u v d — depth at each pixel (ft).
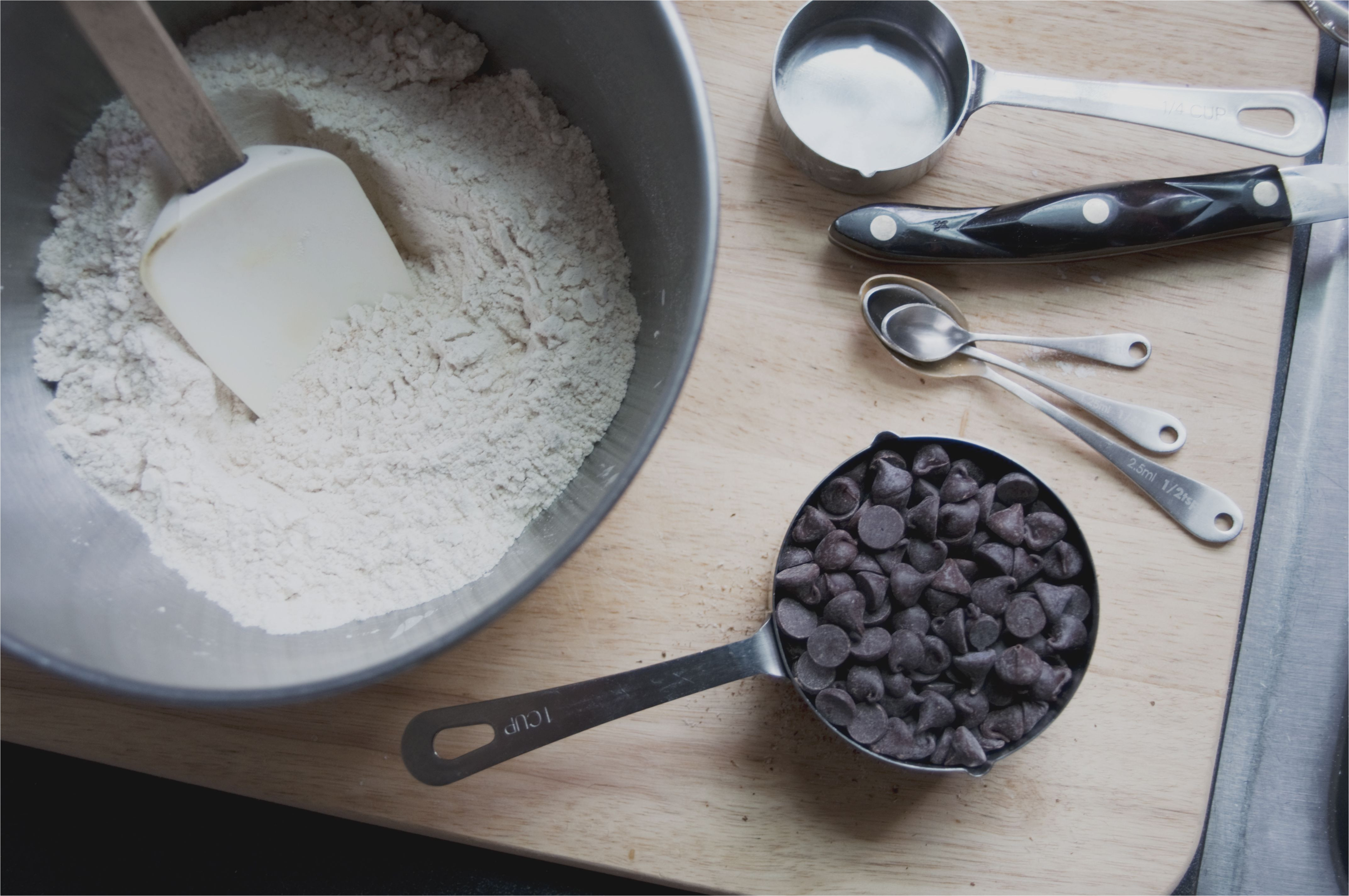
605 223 1.18
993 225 1.18
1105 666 1.17
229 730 1.15
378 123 1.17
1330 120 1.30
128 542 1.11
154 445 1.12
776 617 1.09
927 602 1.12
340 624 1.09
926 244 1.18
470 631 0.92
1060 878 1.14
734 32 1.24
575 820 1.14
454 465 1.14
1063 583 1.13
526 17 1.13
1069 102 1.19
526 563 1.08
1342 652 1.25
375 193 1.22
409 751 1.09
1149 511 1.18
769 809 1.15
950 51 1.22
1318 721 1.25
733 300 1.20
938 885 1.14
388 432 1.16
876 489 1.12
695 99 0.99
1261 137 1.19
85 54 1.12
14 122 1.09
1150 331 1.21
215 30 1.17
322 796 1.14
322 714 1.15
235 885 1.32
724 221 1.22
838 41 1.25
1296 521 1.27
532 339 1.15
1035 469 1.19
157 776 1.18
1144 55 1.24
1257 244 1.22
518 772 1.15
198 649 1.05
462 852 1.32
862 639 1.10
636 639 1.16
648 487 1.18
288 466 1.16
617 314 1.16
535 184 1.17
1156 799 1.15
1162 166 1.23
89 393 1.14
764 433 1.19
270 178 1.10
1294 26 1.24
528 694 1.09
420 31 1.17
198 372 1.14
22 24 1.07
